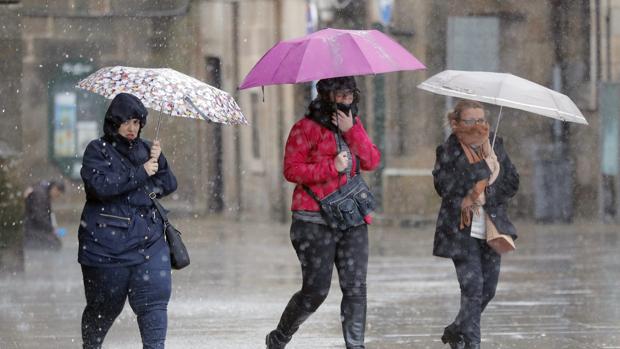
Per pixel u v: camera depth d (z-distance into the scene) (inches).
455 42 2170.3
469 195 654.5
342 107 628.1
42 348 762.2
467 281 655.8
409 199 2128.4
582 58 2138.3
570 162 2103.8
